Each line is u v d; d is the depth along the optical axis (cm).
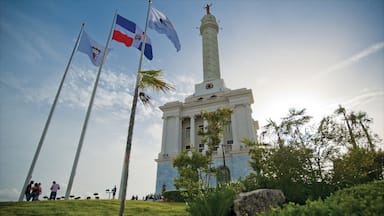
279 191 1152
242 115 3562
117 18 2142
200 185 1571
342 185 1290
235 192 1218
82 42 2167
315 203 588
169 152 3612
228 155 3189
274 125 1620
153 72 1077
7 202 1397
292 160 1348
